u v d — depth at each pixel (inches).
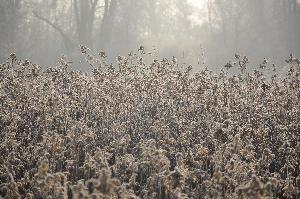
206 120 634.2
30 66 760.3
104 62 830.5
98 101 682.8
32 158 490.9
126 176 458.6
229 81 767.1
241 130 535.8
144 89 729.0
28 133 585.9
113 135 582.2
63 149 504.1
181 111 671.1
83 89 722.2
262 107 670.5
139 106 701.9
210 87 724.7
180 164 448.5
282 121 670.5
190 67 773.3
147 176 473.4
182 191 436.1
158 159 431.5
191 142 569.3
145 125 629.3
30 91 706.8
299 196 452.4
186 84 709.9
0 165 471.5
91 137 525.3
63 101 659.4
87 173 464.4
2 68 768.3
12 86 718.5
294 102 714.8
